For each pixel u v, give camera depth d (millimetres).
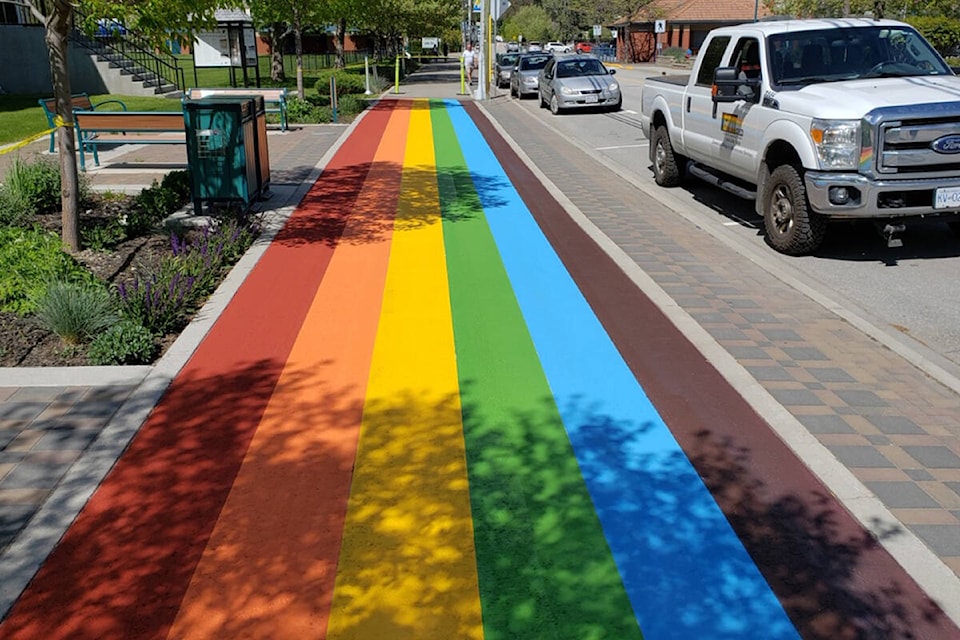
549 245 9125
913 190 7891
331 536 3996
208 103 9828
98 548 3912
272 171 13555
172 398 5418
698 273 8094
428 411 5246
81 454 4707
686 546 3916
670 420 5121
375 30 44719
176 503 4266
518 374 5789
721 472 4543
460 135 18531
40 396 5367
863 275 8086
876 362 5949
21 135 16547
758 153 9133
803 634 3371
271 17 22219
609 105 23734
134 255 8383
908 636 3355
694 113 11047
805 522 4086
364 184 12633
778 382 5617
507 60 37438
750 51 9781
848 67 9219
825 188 7988
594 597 3584
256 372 5816
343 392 5512
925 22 22922
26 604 3547
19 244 7719
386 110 23875
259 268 8266
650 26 68688
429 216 10531
